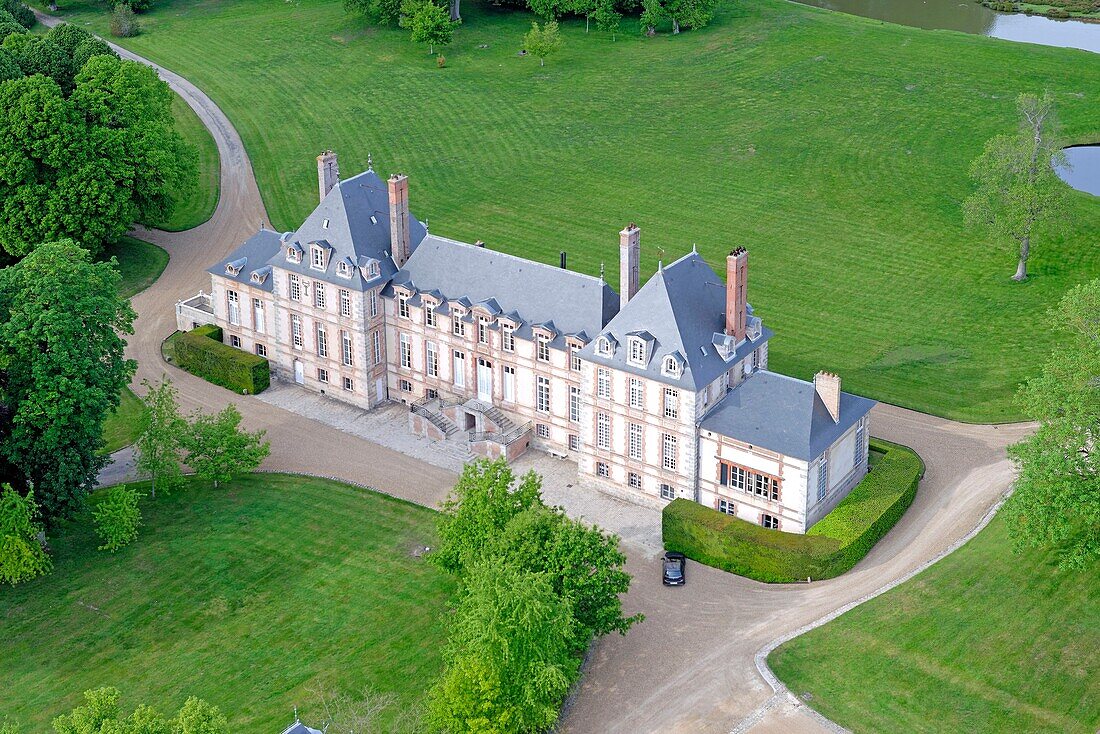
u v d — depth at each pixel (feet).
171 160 553.64
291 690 325.83
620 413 396.78
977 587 346.74
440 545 377.91
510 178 641.81
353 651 339.77
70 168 524.11
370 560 377.50
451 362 442.91
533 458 430.61
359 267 442.91
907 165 647.15
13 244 524.93
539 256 564.30
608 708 318.24
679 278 389.19
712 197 620.08
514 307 424.46
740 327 392.88
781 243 574.97
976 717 305.32
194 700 267.18
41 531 382.01
